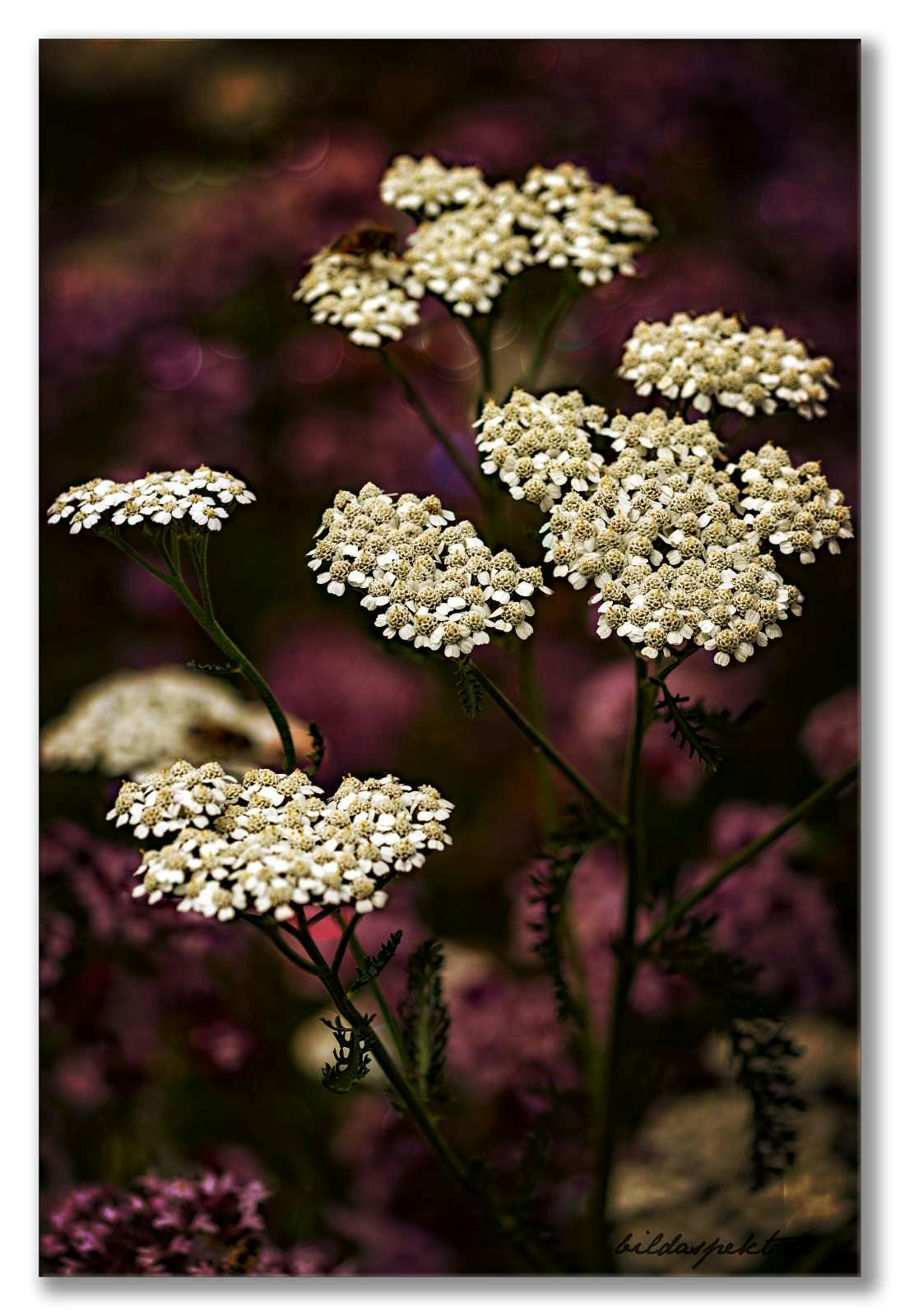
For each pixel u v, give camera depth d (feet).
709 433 1.96
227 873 1.83
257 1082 2.28
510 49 2.85
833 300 2.62
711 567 1.90
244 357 2.72
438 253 2.10
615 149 2.66
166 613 2.66
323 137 2.83
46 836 2.20
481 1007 2.32
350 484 2.68
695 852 2.43
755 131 2.66
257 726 2.24
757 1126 2.06
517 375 2.68
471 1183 2.02
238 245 2.70
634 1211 2.23
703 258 2.63
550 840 2.05
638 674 1.97
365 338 2.06
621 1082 2.16
